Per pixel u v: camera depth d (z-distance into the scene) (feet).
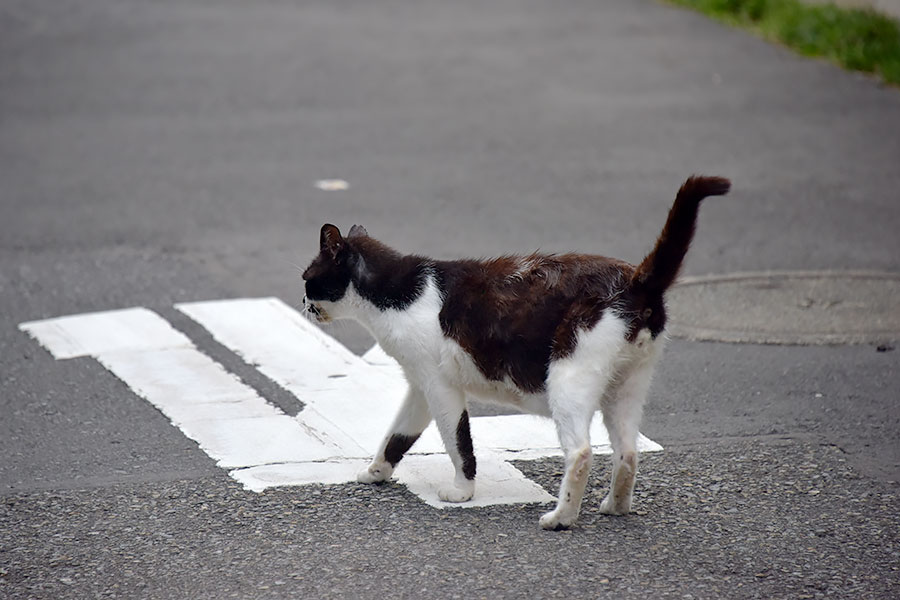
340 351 36.65
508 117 64.13
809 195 51.42
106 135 62.34
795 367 34.88
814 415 31.71
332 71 73.77
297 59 76.74
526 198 51.70
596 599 22.40
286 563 24.07
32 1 96.43
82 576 23.73
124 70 75.05
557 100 66.95
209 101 68.13
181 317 39.55
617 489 25.76
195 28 86.17
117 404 32.89
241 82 71.77
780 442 30.01
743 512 26.21
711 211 49.78
